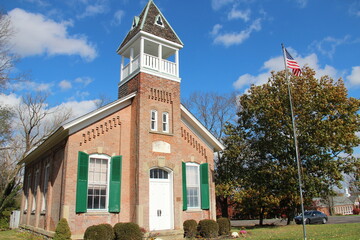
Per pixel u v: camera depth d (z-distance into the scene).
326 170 24.78
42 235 17.66
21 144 40.81
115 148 18.03
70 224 15.46
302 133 24.62
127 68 20.83
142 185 17.23
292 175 24.70
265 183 27.16
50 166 18.78
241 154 29.05
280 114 25.25
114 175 17.45
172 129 19.53
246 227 27.55
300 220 32.97
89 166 17.03
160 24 20.73
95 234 13.55
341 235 16.44
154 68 19.59
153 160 18.09
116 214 17.05
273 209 30.17
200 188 20.48
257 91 28.22
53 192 17.83
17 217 28.28
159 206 18.17
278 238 15.92
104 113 18.05
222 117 43.50
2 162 39.94
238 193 26.64
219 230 17.95
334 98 25.19
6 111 33.62
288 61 17.45
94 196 16.81
